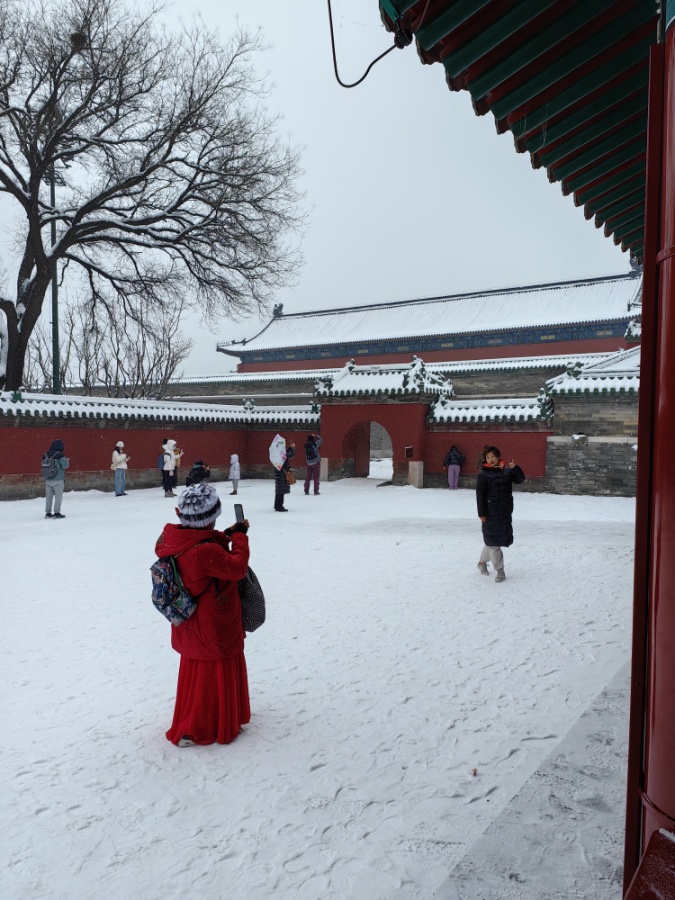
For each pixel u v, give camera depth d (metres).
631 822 1.86
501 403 25.34
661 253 1.78
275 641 6.39
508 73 3.41
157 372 32.78
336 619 7.14
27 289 25.17
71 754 4.10
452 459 24.97
